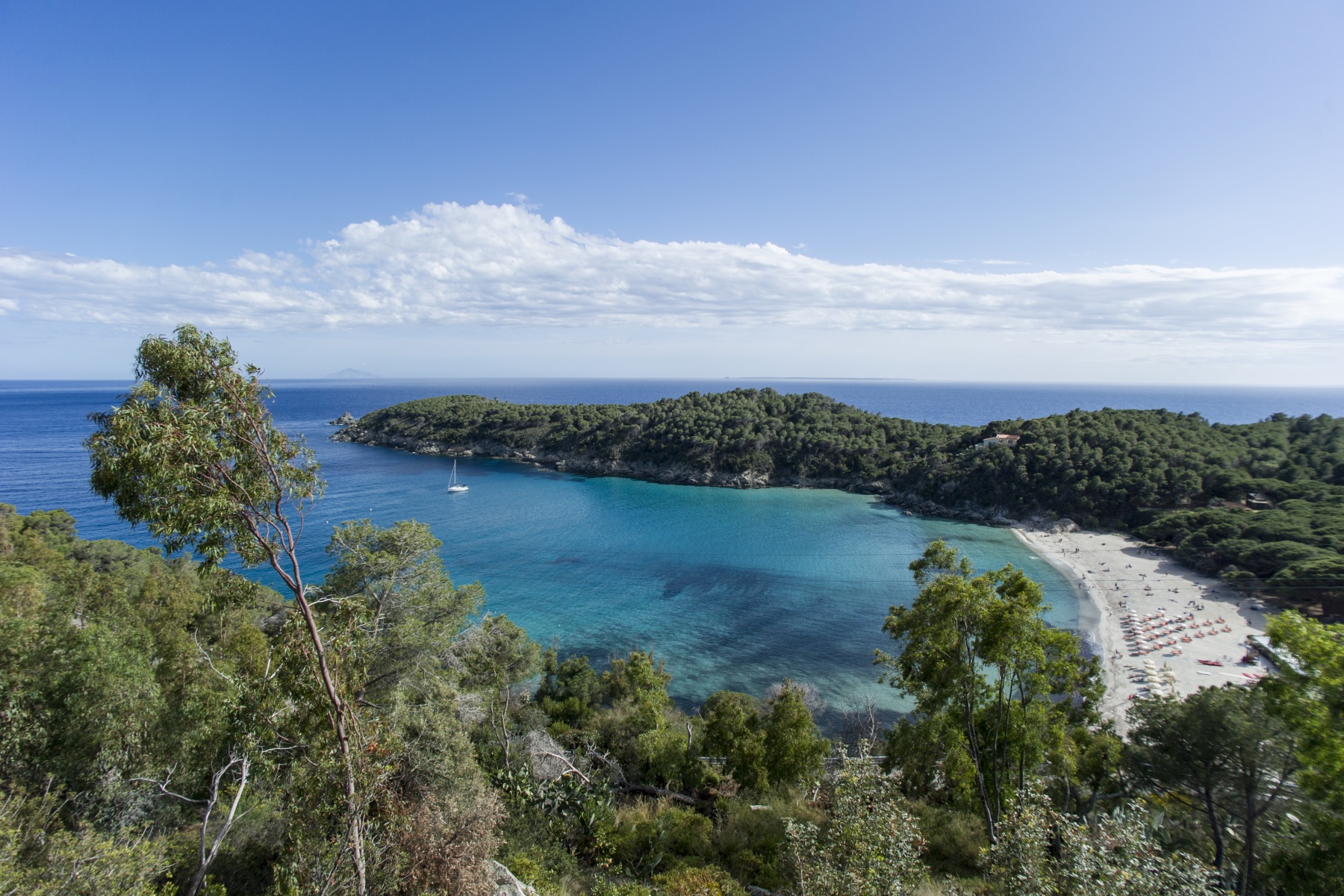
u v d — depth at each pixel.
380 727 12.69
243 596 11.12
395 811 12.21
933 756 23.12
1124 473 99.31
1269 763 15.24
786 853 15.52
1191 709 16.77
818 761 25.31
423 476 135.75
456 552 83.19
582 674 40.91
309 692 11.15
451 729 16.97
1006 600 19.56
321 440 190.75
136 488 9.70
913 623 21.28
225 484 10.49
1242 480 91.31
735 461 135.25
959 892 14.56
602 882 15.59
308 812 11.34
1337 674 14.68
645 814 22.44
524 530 95.06
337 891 10.84
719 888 15.35
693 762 26.72
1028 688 20.36
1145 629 57.91
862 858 11.37
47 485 106.56
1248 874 14.89
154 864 12.27
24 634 16.89
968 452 117.62
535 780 22.11
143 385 10.02
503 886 13.89
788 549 87.50
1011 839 11.79
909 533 96.44
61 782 14.68
